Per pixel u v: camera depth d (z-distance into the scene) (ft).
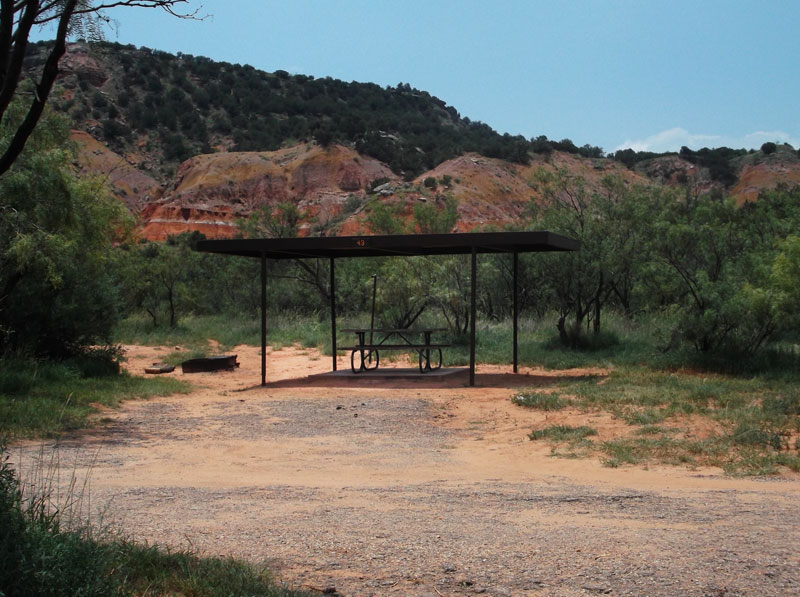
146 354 77.30
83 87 381.60
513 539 16.80
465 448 31.91
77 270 54.03
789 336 66.54
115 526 17.88
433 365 65.05
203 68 435.94
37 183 45.91
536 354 66.33
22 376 43.01
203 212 280.51
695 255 60.85
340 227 173.99
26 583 11.20
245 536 17.22
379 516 19.29
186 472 26.73
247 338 91.15
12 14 18.37
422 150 348.18
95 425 36.83
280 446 32.60
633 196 74.59
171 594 12.98
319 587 13.78
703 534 16.92
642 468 26.43
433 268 80.43
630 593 13.10
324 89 458.50
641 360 59.62
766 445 28.78
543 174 78.64
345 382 55.62
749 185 308.19
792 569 14.21
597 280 71.46
